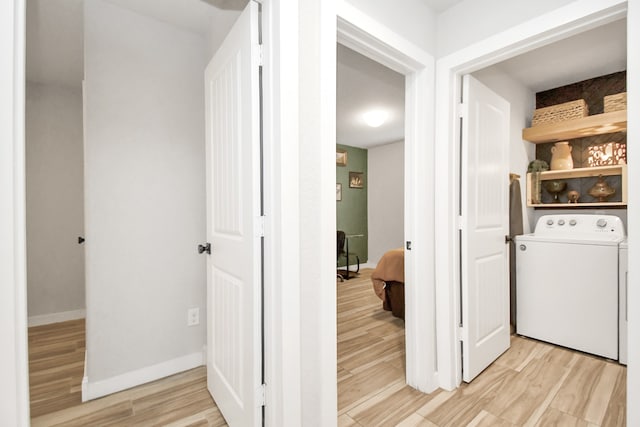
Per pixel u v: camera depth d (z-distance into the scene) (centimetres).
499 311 222
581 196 286
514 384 187
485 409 163
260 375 126
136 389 184
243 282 133
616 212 266
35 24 203
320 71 127
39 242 292
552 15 145
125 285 187
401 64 172
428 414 159
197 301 213
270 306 121
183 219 209
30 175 289
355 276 522
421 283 180
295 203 120
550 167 302
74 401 172
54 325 289
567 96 295
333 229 131
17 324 74
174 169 206
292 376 120
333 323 131
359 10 141
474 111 193
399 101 345
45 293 294
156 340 197
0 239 71
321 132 127
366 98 336
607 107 253
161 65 201
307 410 126
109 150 183
